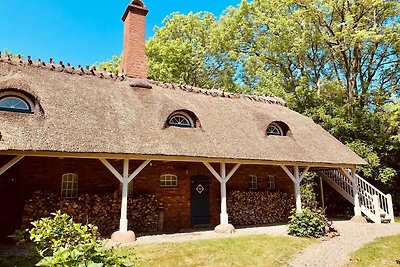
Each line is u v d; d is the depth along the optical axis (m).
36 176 10.66
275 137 13.95
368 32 17.84
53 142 8.53
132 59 14.48
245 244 9.09
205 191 13.68
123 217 9.84
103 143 9.33
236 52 25.91
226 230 11.37
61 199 10.55
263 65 25.38
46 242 4.63
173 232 11.66
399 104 15.42
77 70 12.63
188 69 26.31
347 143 18.86
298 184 13.41
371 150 18.08
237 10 26.28
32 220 9.88
